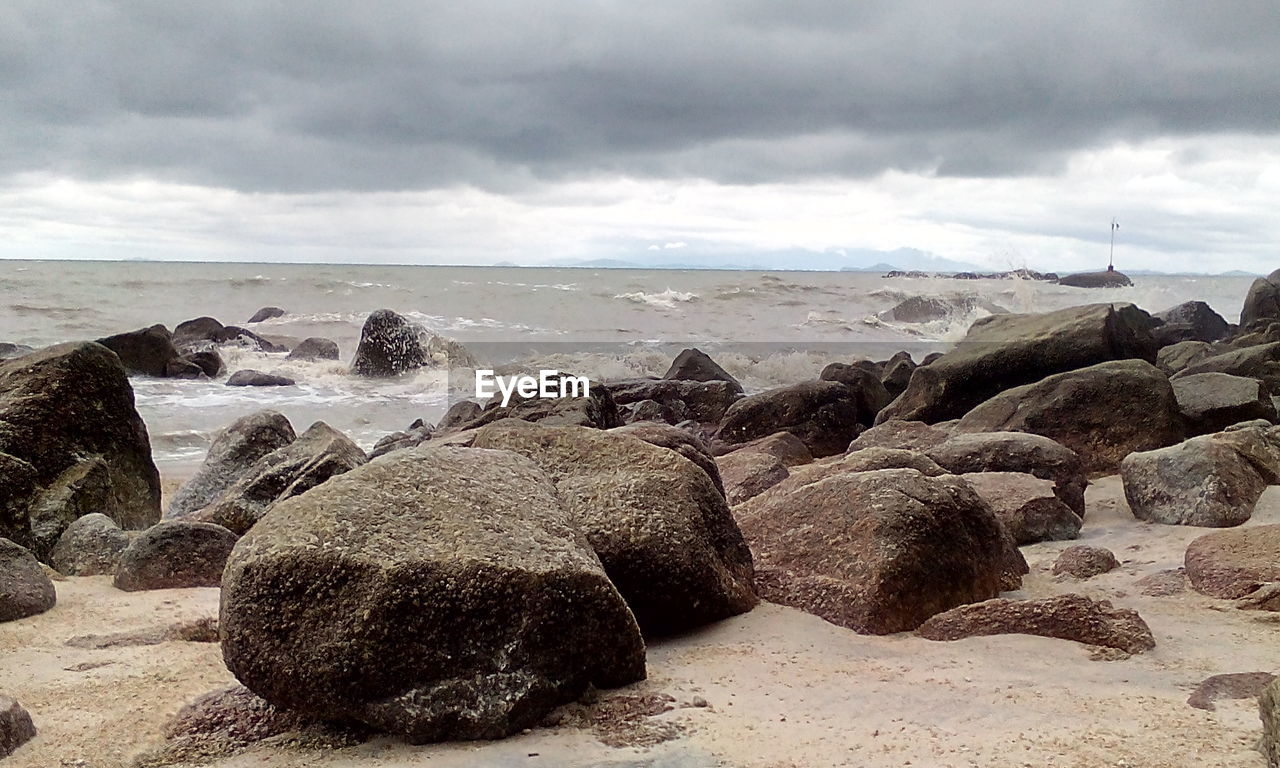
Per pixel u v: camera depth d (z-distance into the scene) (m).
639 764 3.96
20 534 8.62
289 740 4.36
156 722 4.61
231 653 4.37
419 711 4.23
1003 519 8.25
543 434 6.31
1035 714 4.34
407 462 4.96
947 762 3.85
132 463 9.84
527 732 4.33
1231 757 3.80
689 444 7.39
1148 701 4.48
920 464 7.57
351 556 4.32
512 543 4.57
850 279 66.69
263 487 8.98
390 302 43.00
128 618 6.50
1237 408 11.87
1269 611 6.05
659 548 5.57
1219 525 8.45
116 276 58.25
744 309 40.12
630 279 70.06
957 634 5.61
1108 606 5.65
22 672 5.36
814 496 6.63
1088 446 11.42
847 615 5.80
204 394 20.66
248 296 45.47
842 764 3.88
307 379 23.08
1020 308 35.38
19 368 9.34
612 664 4.73
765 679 4.90
